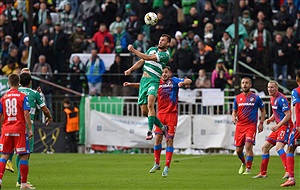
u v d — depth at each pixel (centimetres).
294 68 6600
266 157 3762
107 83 6625
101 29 6700
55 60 6738
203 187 3183
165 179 3644
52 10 7094
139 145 6259
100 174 3988
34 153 6141
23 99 2972
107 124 6297
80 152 6319
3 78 6228
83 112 6319
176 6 6994
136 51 3525
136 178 3706
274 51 6391
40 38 6794
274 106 3706
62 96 6391
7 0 7006
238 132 4103
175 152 6184
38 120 6366
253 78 6450
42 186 3244
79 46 6731
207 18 6619
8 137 2972
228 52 6328
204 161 5153
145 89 3603
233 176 3869
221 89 6128
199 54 6362
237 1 6081
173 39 6431
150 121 3538
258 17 6525
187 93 6209
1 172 2983
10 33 6956
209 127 6112
